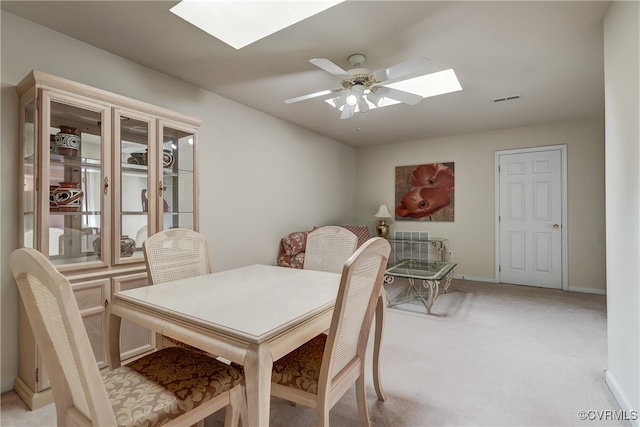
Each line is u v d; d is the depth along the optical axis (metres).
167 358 1.36
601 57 2.52
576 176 4.34
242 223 3.67
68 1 1.85
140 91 2.65
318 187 5.08
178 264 2.00
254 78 2.93
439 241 5.15
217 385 1.20
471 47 2.38
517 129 4.71
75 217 2.02
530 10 1.94
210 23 2.16
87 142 2.08
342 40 2.28
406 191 5.64
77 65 2.27
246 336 1.05
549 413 1.72
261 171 3.95
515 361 2.32
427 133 5.04
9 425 1.64
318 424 1.19
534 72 2.80
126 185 2.26
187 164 2.68
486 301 3.87
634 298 1.61
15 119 1.98
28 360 1.86
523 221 4.69
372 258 1.25
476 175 5.02
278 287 1.66
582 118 4.22
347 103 2.52
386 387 1.99
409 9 1.93
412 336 2.80
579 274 4.33
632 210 1.62
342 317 1.15
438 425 1.62
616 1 1.79
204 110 3.20
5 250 1.93
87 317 1.99
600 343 2.63
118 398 1.07
